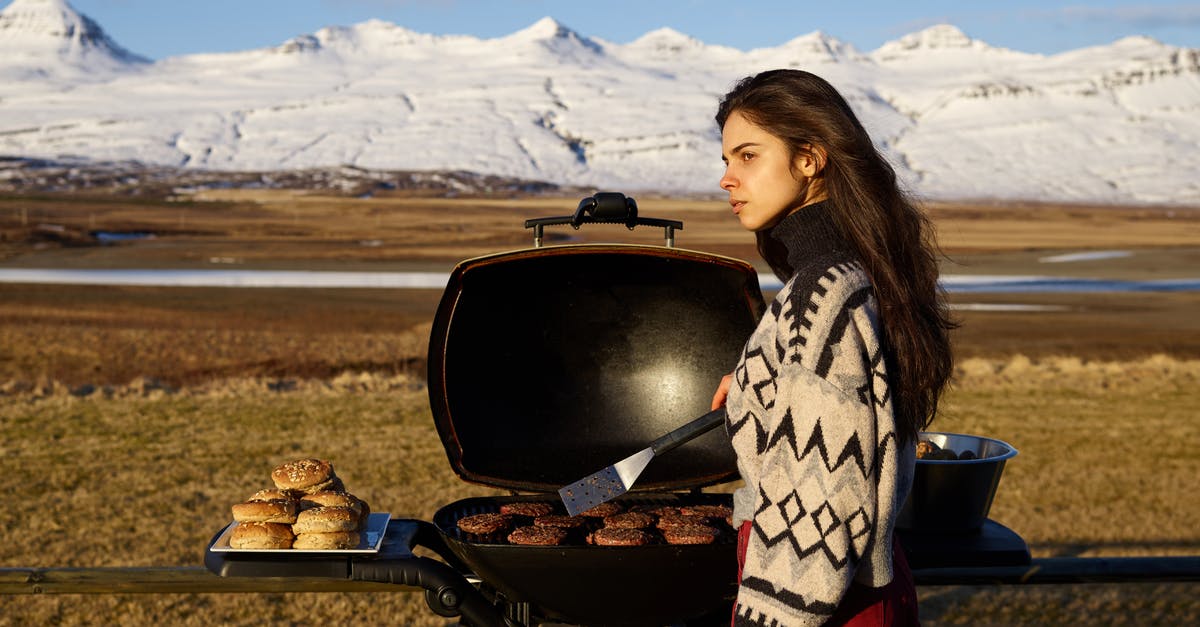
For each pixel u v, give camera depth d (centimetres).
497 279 228
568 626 233
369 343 2144
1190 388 1360
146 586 217
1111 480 809
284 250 6531
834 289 134
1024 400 1227
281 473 214
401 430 1010
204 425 1031
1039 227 12462
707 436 238
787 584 129
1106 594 518
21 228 8144
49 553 582
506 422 234
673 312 239
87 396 1224
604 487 175
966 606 499
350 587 211
